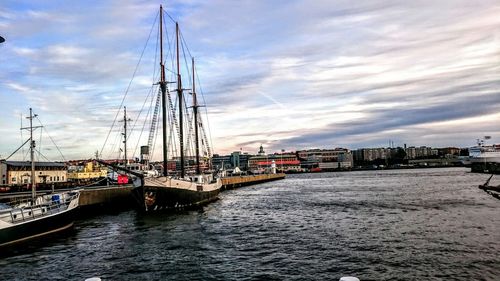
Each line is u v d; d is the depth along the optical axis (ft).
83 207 185.47
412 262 90.17
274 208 211.20
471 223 140.26
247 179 539.70
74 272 87.15
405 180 487.20
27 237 114.93
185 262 94.17
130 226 150.41
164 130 213.46
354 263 90.63
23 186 243.40
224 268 88.79
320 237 122.11
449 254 96.43
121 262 94.94
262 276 82.38
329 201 245.24
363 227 138.72
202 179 246.68
